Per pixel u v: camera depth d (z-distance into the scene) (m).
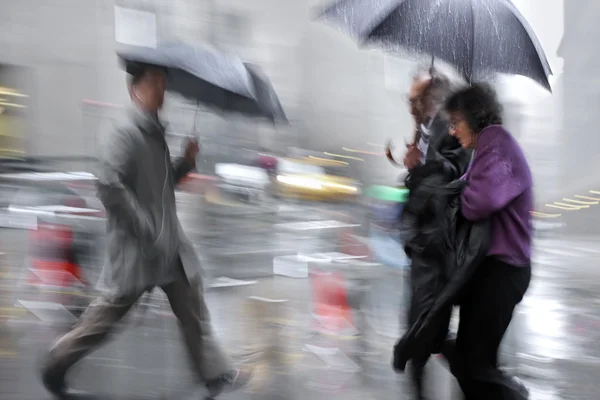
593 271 13.50
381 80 30.70
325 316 6.78
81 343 4.60
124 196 4.31
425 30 4.18
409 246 4.41
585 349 7.20
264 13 31.00
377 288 7.27
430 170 4.36
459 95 4.20
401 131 27.83
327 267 8.03
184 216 12.11
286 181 18.08
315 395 5.32
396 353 4.28
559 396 5.68
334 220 11.96
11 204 10.12
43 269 7.25
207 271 9.00
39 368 5.47
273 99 4.67
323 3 6.23
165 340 6.12
